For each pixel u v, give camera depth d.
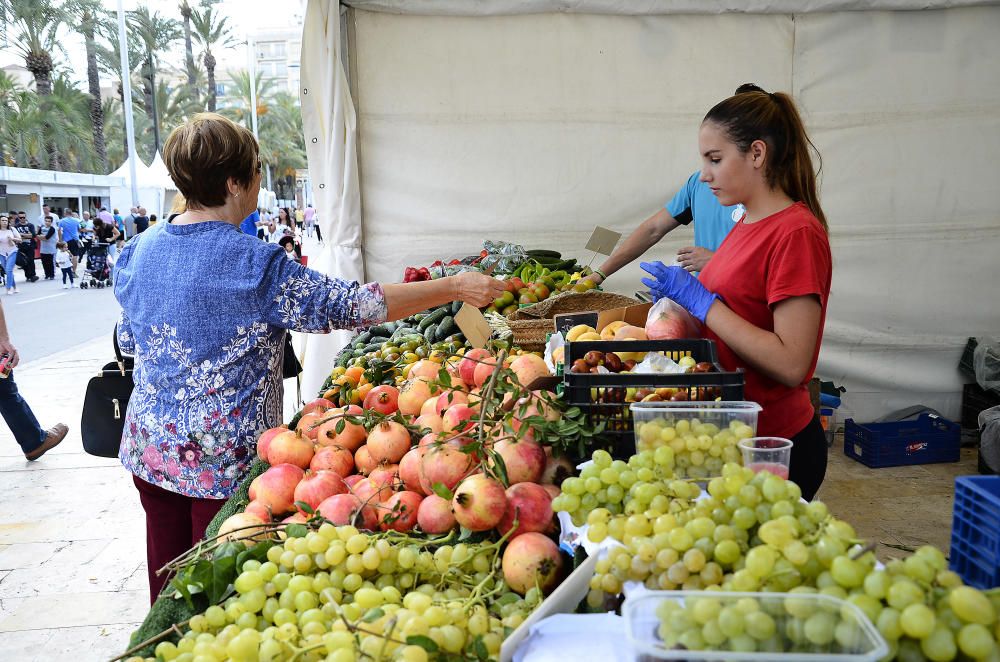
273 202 30.73
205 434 2.12
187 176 2.09
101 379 3.06
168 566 1.45
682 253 3.26
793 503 1.11
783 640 0.86
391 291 2.22
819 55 4.95
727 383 1.73
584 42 4.91
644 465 1.36
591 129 5.02
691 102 5.00
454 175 5.04
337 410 2.20
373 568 1.31
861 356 5.33
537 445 1.72
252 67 29.45
